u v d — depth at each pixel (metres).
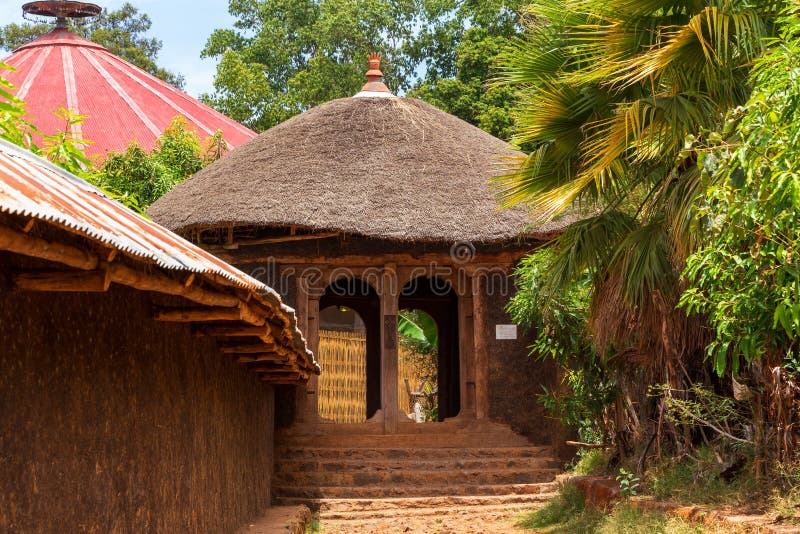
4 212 2.77
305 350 8.73
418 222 14.44
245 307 5.48
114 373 4.77
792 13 6.03
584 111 9.44
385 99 16.61
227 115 32.38
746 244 6.46
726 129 6.54
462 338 15.41
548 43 9.70
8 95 7.02
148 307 5.42
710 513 7.69
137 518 5.12
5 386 3.50
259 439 10.86
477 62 30.02
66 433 4.10
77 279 3.59
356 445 14.65
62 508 4.03
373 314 20.16
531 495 13.27
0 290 3.49
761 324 6.21
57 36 29.77
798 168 5.25
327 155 15.40
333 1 34.44
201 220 14.50
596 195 9.92
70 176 5.40
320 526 11.92
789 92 5.36
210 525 7.22
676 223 8.25
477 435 14.92
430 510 12.77
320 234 14.66
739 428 9.19
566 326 11.74
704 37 8.13
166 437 5.81
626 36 8.76
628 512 9.05
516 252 15.06
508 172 10.85
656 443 10.34
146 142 25.75
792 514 7.09
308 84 32.47
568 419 12.45
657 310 9.00
